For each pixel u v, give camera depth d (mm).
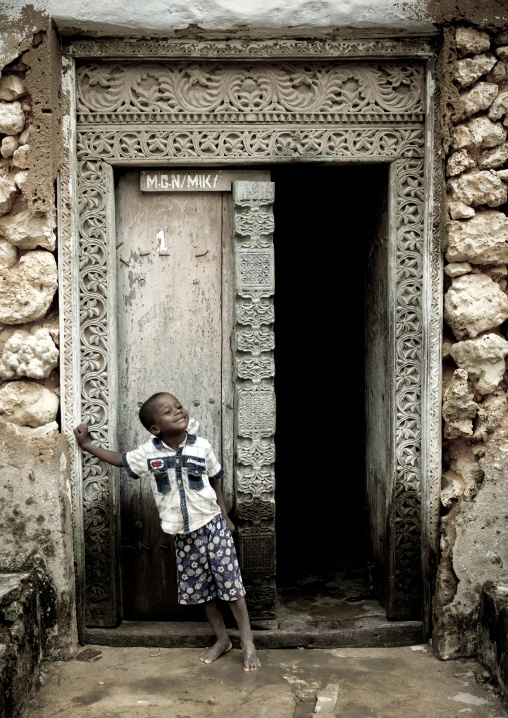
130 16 3135
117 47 3260
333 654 3453
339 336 5980
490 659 3236
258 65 3354
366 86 3383
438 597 3406
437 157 3342
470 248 3283
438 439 3439
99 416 3418
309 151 3395
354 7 3158
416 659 3402
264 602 3545
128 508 3578
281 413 6062
